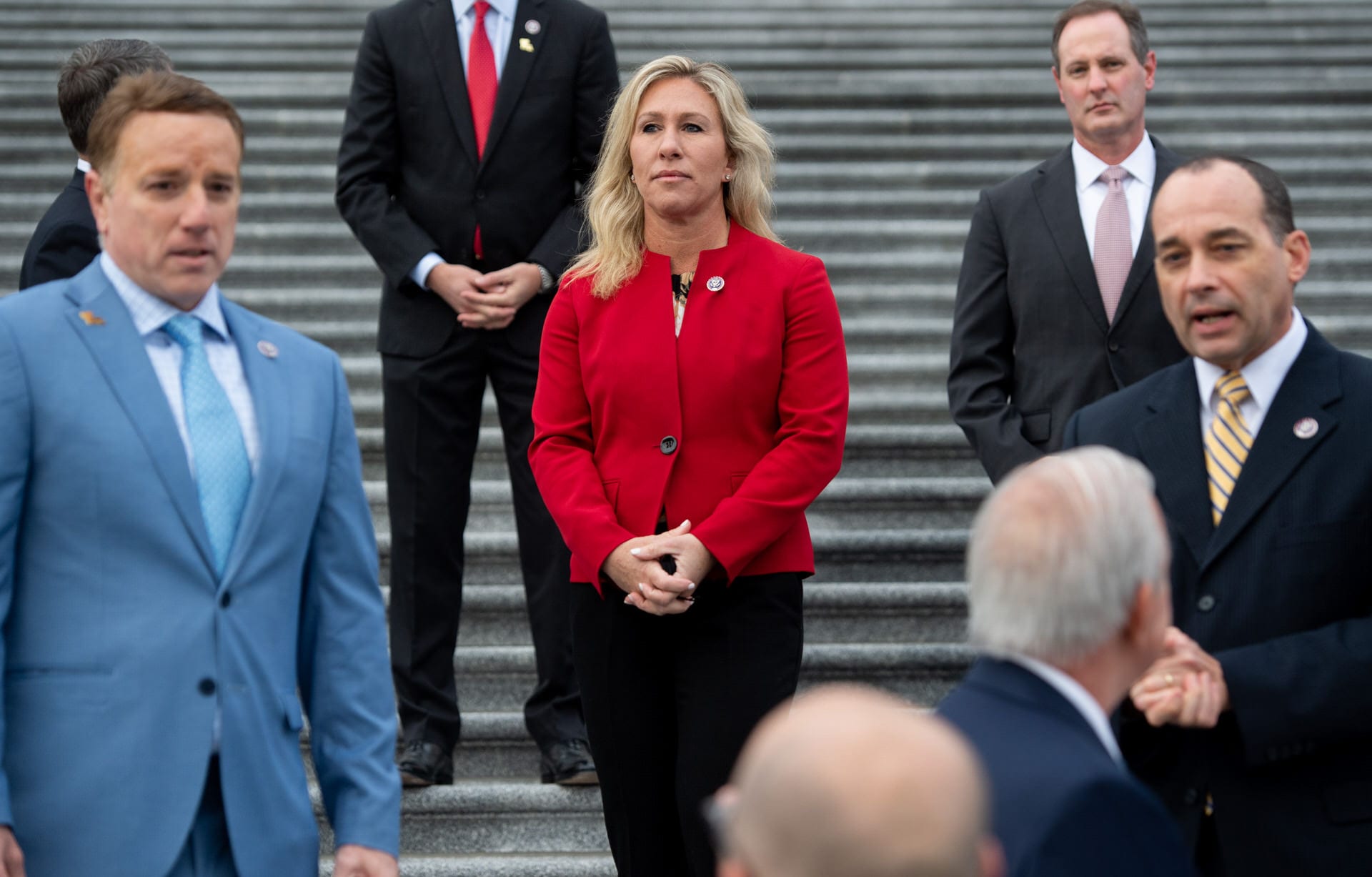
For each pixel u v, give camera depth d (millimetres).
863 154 28922
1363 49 32406
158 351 9406
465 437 15727
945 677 17406
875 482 20047
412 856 15250
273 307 24250
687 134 12203
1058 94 30609
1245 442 9883
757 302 12078
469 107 15672
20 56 31312
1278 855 9180
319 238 26203
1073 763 6469
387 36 15891
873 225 26375
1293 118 29531
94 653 8867
